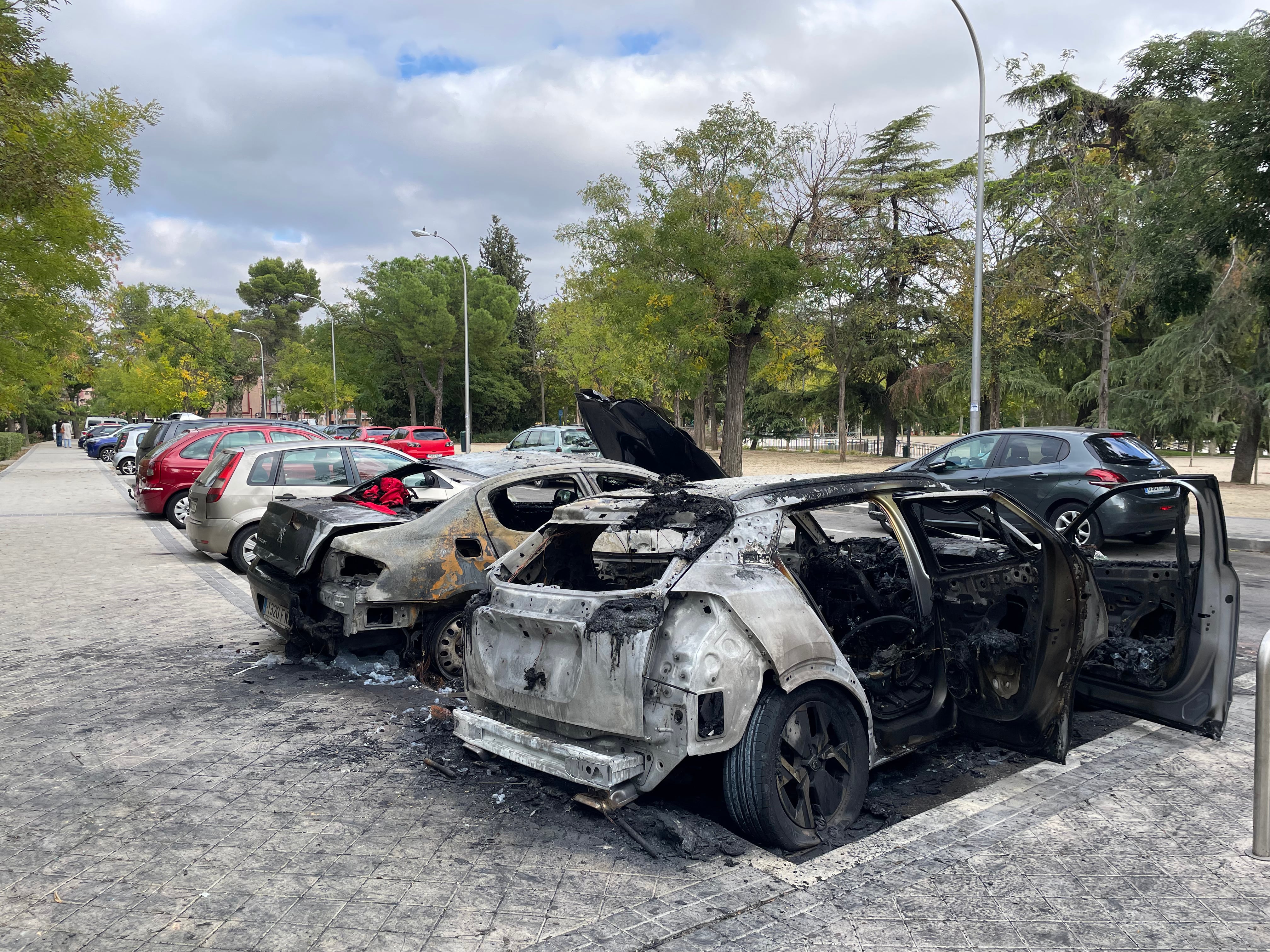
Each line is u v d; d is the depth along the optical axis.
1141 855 3.48
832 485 4.26
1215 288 22.59
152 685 6.10
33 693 5.90
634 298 22.03
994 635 4.18
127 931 3.00
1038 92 23.22
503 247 84.31
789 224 21.91
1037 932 2.92
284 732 5.12
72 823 3.89
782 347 34.47
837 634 4.66
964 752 4.70
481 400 71.81
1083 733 5.02
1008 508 4.41
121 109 12.91
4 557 12.13
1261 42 12.55
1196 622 4.48
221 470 10.35
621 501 4.36
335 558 6.09
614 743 3.59
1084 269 21.17
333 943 2.91
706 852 3.55
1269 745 3.42
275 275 126.50
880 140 39.72
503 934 2.95
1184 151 14.77
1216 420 26.72
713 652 3.37
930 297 39.88
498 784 4.30
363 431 37.53
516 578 4.40
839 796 3.78
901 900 3.14
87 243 13.34
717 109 21.22
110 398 69.50
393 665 6.52
